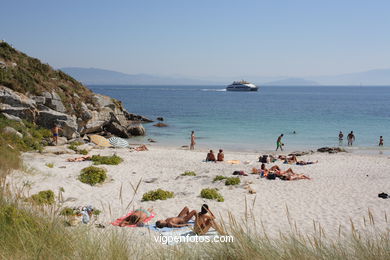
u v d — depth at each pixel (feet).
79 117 124.06
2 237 17.08
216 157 94.79
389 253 15.84
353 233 18.16
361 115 235.81
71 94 128.36
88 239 17.51
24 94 110.63
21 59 125.29
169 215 42.68
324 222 40.32
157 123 182.80
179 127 169.48
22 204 23.84
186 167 79.00
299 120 201.16
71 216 32.71
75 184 55.31
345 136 142.82
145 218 37.73
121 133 138.10
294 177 66.95
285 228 37.01
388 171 75.97
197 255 17.16
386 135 145.28
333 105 358.02
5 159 53.47
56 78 132.05
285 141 130.93
